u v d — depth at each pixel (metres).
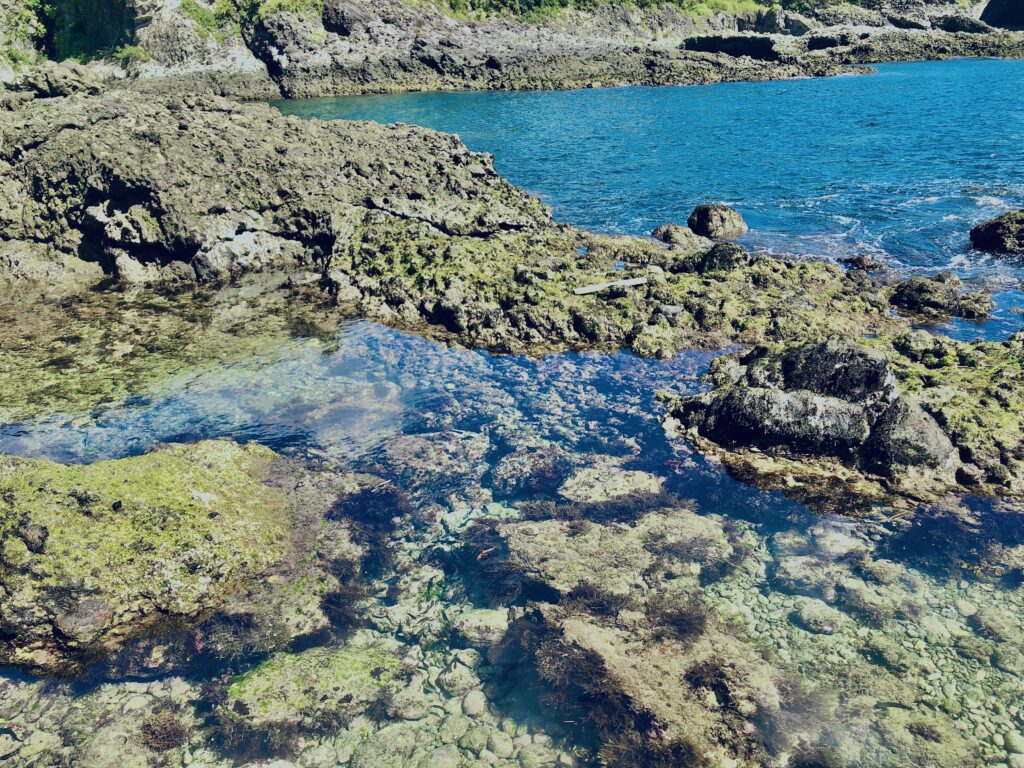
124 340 20.92
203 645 11.16
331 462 15.18
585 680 10.23
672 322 20.41
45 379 18.61
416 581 12.40
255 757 9.62
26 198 27.11
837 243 26.92
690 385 17.64
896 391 14.41
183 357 19.78
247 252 26.23
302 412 16.94
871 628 10.95
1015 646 10.47
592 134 51.84
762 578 12.02
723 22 103.94
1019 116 49.06
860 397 14.50
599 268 24.75
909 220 28.91
